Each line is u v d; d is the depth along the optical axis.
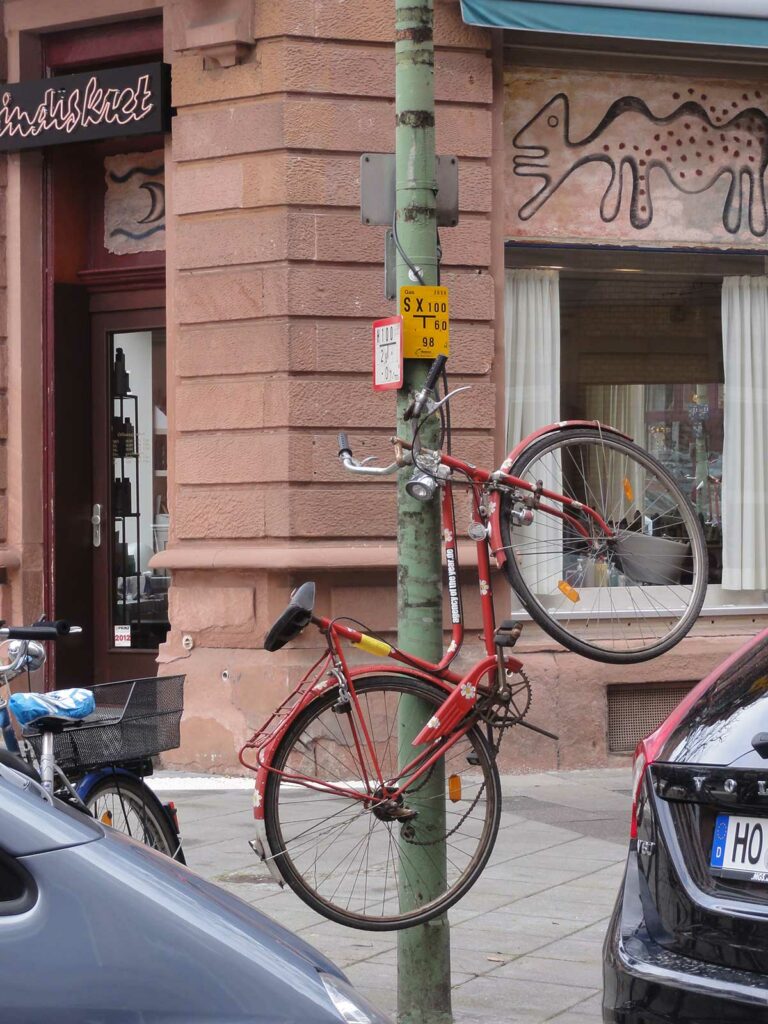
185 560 9.99
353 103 9.92
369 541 9.89
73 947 2.45
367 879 5.06
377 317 9.94
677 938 3.74
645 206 10.84
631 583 6.20
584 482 5.92
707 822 3.77
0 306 11.01
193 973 2.49
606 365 10.84
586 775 10.09
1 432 10.98
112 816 5.52
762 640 4.29
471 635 9.94
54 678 11.08
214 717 9.91
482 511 5.36
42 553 11.09
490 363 10.25
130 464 11.30
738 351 11.11
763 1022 3.45
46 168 11.09
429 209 5.24
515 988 5.53
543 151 10.60
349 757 5.05
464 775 5.40
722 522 11.11
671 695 10.55
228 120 9.97
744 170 11.05
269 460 9.82
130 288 11.21
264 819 4.91
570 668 10.22
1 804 2.56
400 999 5.09
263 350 9.85
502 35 10.31
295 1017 2.51
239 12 9.86
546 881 7.20
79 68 11.02
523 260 10.64
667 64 10.78
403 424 5.21
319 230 9.84
